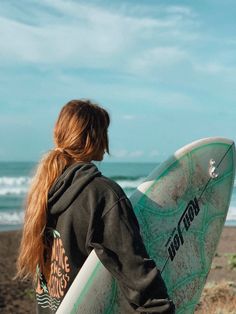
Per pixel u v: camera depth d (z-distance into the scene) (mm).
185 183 3242
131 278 2137
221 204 3422
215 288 6734
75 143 2430
